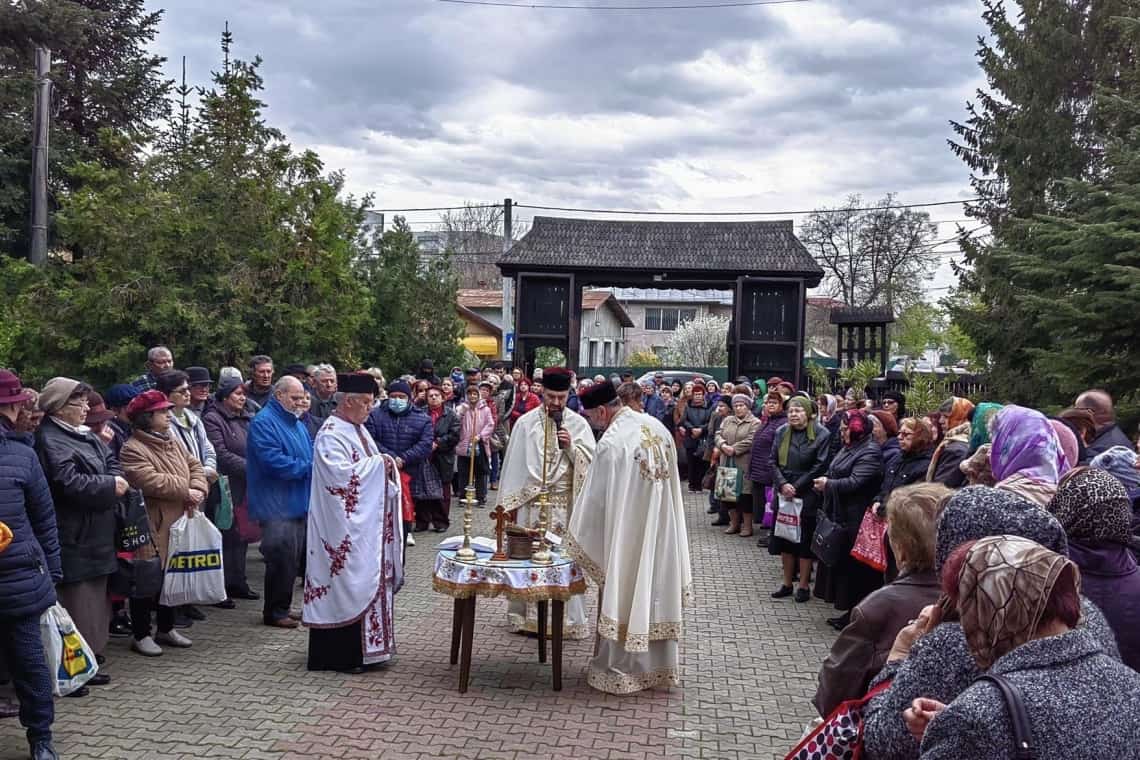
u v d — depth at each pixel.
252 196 13.20
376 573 6.31
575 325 23.09
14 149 19.55
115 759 4.75
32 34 20.27
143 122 22.47
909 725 2.29
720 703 5.93
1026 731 1.93
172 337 11.98
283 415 7.29
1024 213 21.50
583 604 7.32
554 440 7.25
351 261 18.80
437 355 20.69
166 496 6.43
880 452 7.57
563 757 4.95
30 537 4.66
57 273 14.54
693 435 16.36
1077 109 21.75
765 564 10.73
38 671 4.63
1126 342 12.01
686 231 23.64
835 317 23.28
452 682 6.15
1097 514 3.18
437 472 11.89
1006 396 18.12
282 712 5.49
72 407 5.66
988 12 22.56
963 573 2.19
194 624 7.40
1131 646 3.12
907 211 51.91
